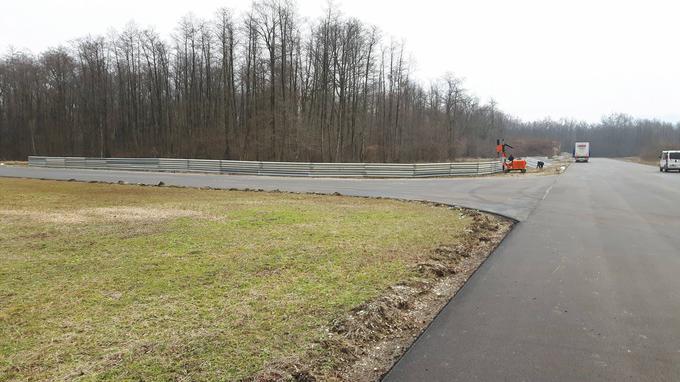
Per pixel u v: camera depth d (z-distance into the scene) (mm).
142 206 13453
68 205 13664
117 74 56156
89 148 57562
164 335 4035
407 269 6387
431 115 65812
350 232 9305
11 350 3740
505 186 21656
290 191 18953
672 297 5246
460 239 8727
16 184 21234
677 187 21328
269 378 3303
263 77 44469
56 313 4605
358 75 46219
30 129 61625
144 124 55375
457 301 5145
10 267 6457
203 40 48281
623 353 3762
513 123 130875
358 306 4797
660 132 127500
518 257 7301
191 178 25875
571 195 17469
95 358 3592
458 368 3521
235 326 4250
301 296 5137
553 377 3354
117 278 5887
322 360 3629
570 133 147875
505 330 4285
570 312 4762
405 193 18266
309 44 44281
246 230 9438
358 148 48406
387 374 3445
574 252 7652
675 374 3389
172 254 7234
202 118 49969
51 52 60656
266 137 42375
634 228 10047
